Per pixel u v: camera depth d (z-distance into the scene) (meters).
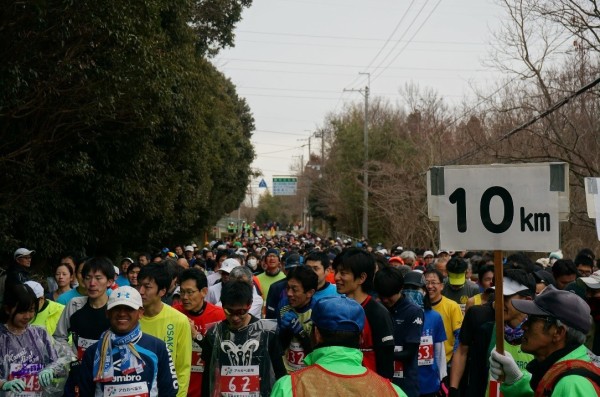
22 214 16.67
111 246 23.38
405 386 7.15
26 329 6.54
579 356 4.07
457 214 5.52
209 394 6.38
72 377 5.52
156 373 5.39
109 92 14.35
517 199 5.39
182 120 22.69
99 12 13.52
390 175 40.69
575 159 21.31
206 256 23.03
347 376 3.73
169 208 23.80
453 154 34.16
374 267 6.34
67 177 17.33
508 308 6.06
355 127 53.75
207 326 7.03
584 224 22.17
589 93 20.23
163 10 20.14
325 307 3.89
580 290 6.86
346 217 55.84
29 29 12.72
